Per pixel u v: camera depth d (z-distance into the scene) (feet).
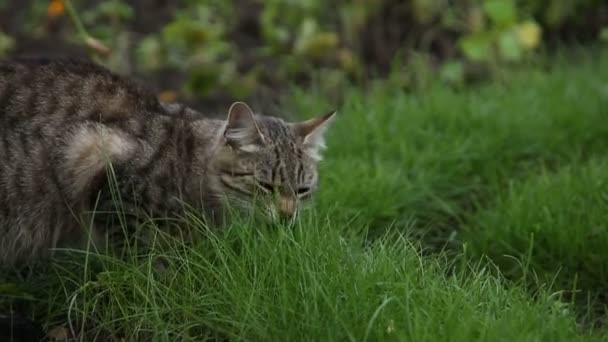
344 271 28.55
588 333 29.09
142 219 30.32
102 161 30.09
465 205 39.37
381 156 41.34
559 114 43.80
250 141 30.40
